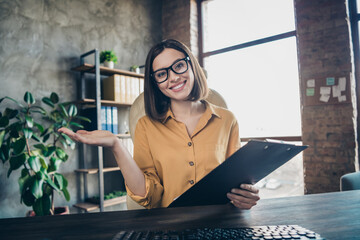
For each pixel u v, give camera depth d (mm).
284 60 3277
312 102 2887
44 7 2881
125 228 675
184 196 802
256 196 822
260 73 3469
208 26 4039
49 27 2910
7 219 784
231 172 732
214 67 3904
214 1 3986
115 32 3592
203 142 1171
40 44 2826
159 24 4270
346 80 2711
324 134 2816
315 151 2861
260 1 3521
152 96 1189
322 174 2809
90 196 3125
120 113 3512
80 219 770
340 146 2721
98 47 3363
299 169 3090
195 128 1182
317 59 2875
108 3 3535
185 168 1137
